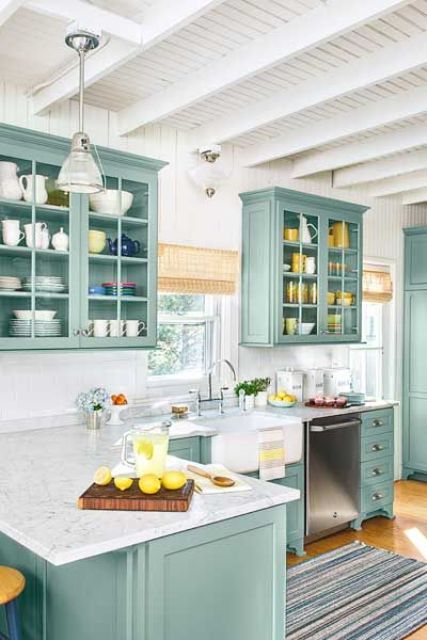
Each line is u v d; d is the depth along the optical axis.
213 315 4.55
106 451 2.93
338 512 4.39
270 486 2.22
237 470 3.68
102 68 2.89
